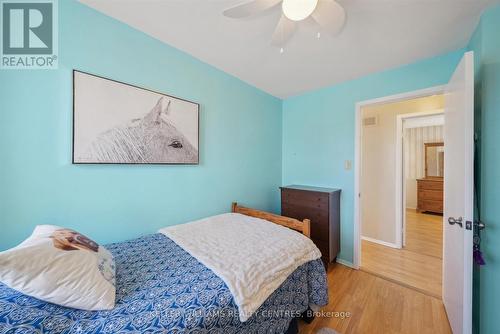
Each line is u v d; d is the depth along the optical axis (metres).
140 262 1.18
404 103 2.89
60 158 1.28
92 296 0.77
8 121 1.14
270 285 1.09
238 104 2.45
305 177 2.90
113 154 1.47
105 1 1.32
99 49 1.41
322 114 2.71
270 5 1.12
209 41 1.73
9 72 1.15
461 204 1.23
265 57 1.96
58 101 1.27
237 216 2.02
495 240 1.16
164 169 1.79
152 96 1.67
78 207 1.35
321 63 2.05
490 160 1.20
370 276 2.21
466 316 1.12
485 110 1.24
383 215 3.08
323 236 2.29
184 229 1.66
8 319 0.66
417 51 1.80
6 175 1.13
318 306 1.53
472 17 1.35
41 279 0.69
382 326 1.52
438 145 5.17
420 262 2.52
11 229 1.14
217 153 2.23
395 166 2.96
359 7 1.29
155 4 1.34
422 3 1.26
